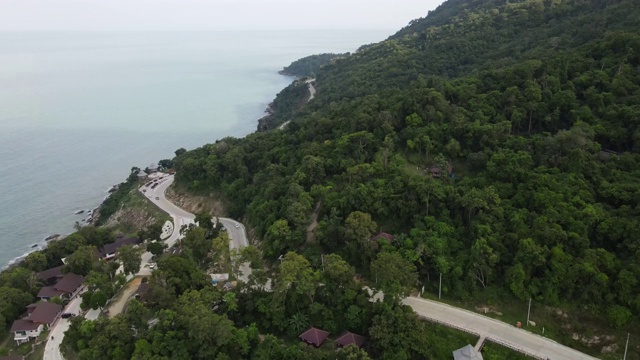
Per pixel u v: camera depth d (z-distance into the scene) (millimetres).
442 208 80812
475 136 93688
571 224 69812
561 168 81750
